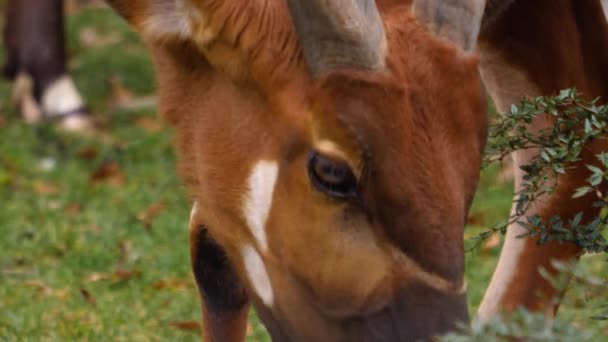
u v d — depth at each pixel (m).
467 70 7.28
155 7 7.94
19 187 17.59
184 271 13.89
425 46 7.26
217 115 7.89
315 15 7.12
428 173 7.09
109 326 11.91
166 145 19.47
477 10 7.35
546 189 8.66
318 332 7.63
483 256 14.15
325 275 7.43
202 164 8.06
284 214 7.55
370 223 7.25
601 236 8.51
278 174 7.54
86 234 15.26
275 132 7.50
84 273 13.95
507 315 7.96
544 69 8.95
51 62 20.94
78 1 30.22
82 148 19.47
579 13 8.92
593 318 8.15
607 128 8.59
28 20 20.91
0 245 14.91
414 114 7.12
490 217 15.35
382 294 7.26
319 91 7.24
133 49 26.00
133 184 17.64
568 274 8.97
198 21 7.66
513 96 9.17
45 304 12.67
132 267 14.12
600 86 9.16
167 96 8.38
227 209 7.96
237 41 7.52
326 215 7.35
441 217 7.10
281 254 7.66
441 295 7.11
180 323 11.83
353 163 7.16
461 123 7.22
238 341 9.54
